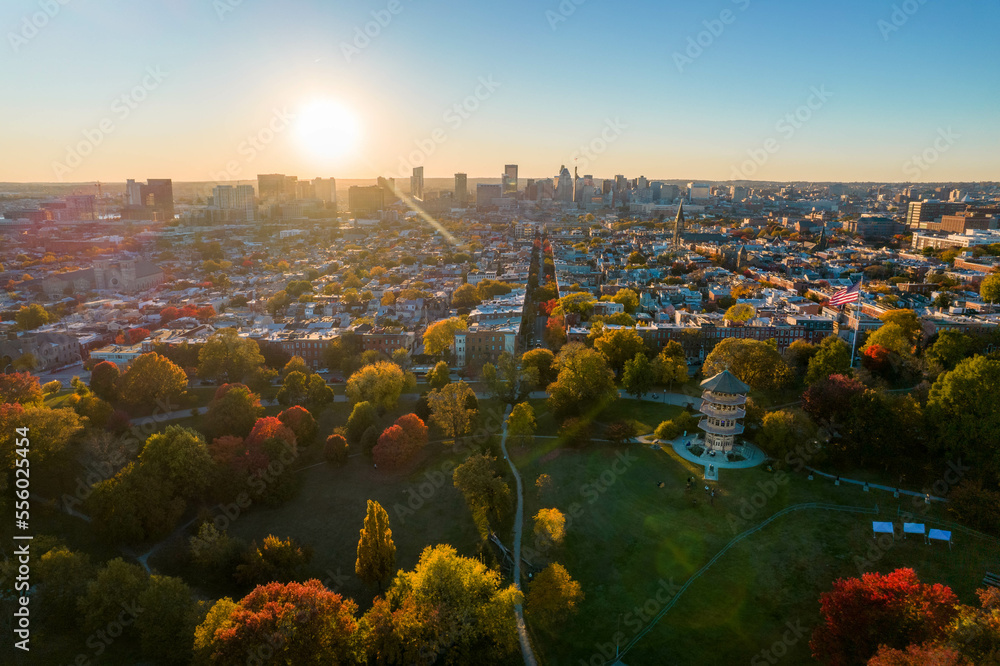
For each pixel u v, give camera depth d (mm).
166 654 106500
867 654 94688
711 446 177500
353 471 179375
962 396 163375
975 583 122438
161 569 136500
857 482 160125
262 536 151375
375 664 106250
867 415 168250
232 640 95625
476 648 109500
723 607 120938
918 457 166125
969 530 138750
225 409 193500
